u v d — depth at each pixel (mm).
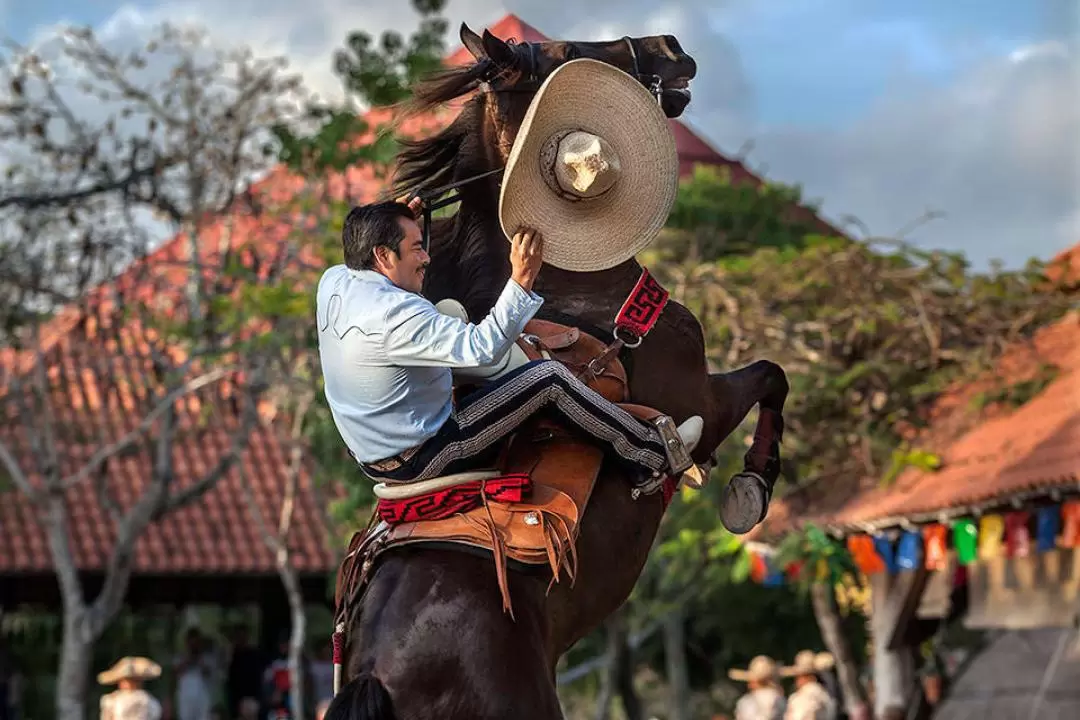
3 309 16359
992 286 13453
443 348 4234
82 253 16297
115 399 19859
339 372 4441
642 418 4812
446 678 4082
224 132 16406
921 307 13320
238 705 19406
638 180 4746
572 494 4547
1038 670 13805
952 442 12406
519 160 4531
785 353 13539
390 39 14609
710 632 24281
